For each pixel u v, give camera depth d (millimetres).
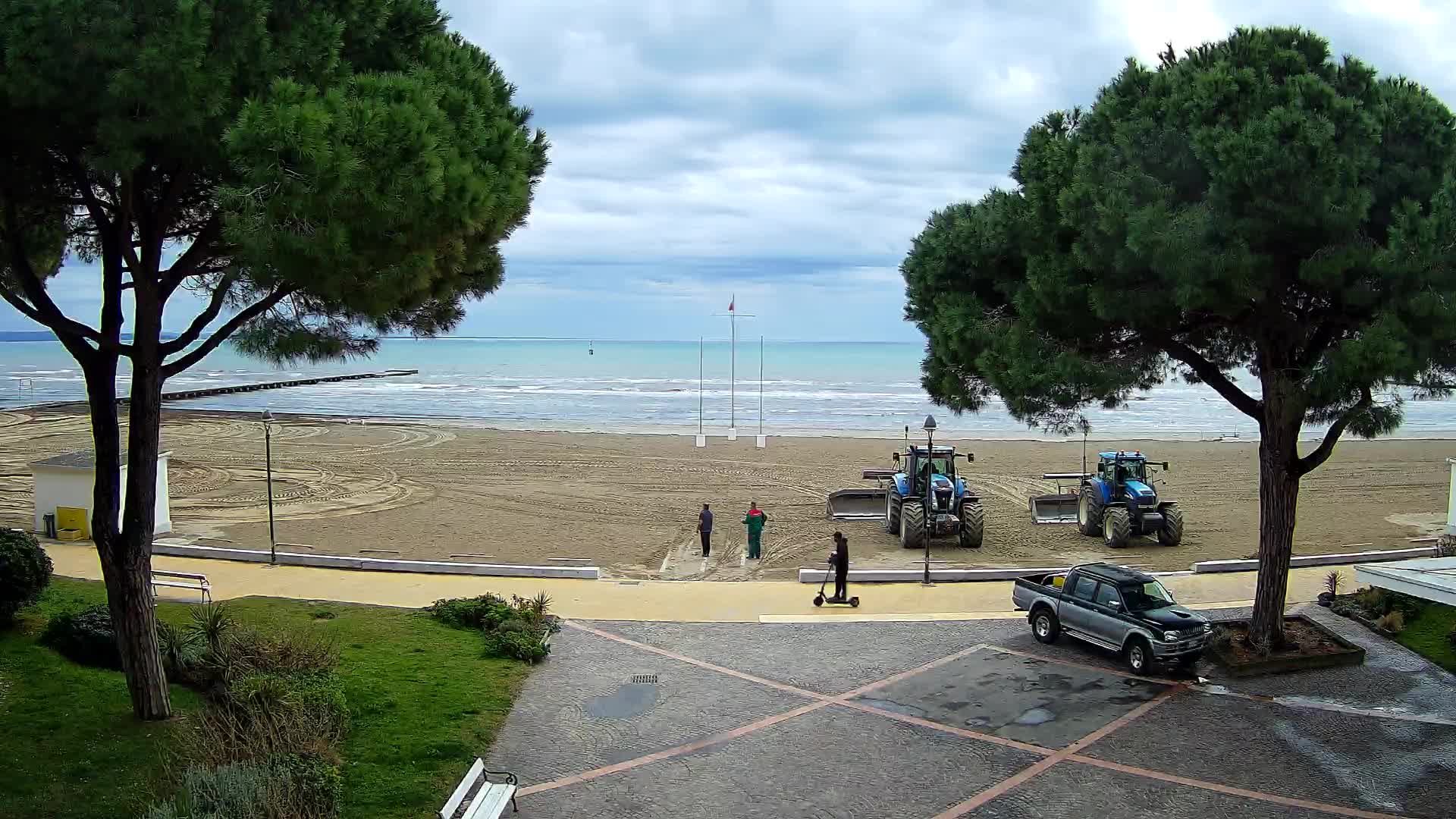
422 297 11000
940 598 18969
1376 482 38969
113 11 8250
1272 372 13844
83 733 10273
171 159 9375
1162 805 10234
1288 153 11039
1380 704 13164
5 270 10312
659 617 17281
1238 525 30312
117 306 10180
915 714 12805
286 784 8875
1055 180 13422
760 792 10461
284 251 8578
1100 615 14922
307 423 58031
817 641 16016
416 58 11188
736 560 25094
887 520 29156
